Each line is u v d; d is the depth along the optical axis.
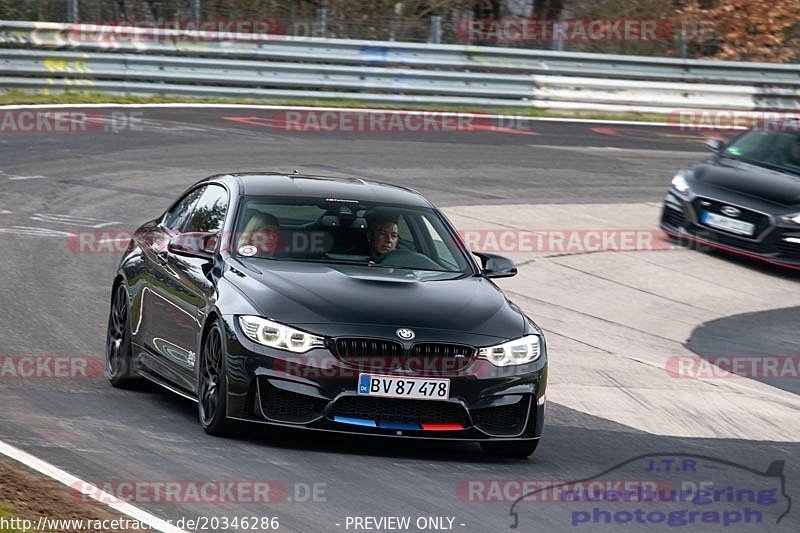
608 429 28.73
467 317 23.97
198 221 27.77
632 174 70.38
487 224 53.94
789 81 94.62
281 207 26.77
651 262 50.88
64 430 22.88
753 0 112.06
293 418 22.56
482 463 23.80
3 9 85.44
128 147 63.12
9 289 36.66
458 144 73.81
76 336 32.38
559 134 81.69
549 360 35.78
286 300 23.33
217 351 23.52
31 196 50.84
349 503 19.72
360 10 100.25
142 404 26.31
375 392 22.56
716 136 86.94
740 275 50.75
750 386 35.12
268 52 81.94
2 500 17.80
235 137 68.50
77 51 77.38
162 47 79.00
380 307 23.48
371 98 84.50
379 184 29.59
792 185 52.62
